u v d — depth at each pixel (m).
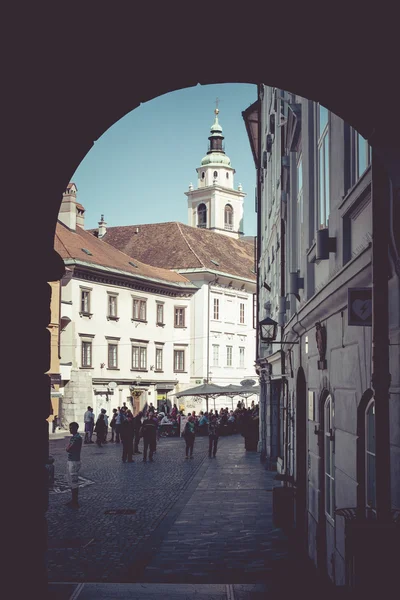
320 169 11.78
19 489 7.26
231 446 40.50
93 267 55.47
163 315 65.81
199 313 69.88
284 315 18.03
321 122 11.60
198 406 68.00
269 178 28.62
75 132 8.20
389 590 5.72
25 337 7.52
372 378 6.37
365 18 6.77
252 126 34.78
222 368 72.38
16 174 7.06
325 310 10.30
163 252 74.38
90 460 31.08
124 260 63.38
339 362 9.27
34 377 7.78
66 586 9.70
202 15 7.29
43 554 7.94
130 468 27.83
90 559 12.38
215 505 18.52
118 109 8.45
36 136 7.46
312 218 12.66
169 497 19.97
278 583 10.19
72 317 53.88
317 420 11.36
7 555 6.89
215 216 122.69
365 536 5.77
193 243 75.69
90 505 18.52
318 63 7.52
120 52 7.71
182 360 68.06
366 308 7.10
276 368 24.23
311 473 12.12
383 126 6.75
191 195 125.62
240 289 76.19
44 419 8.16
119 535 14.57
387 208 6.55
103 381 56.72
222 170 125.69
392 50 6.79
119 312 59.41
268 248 29.48
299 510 14.71
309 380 12.66
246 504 18.69
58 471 26.75
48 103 7.48
